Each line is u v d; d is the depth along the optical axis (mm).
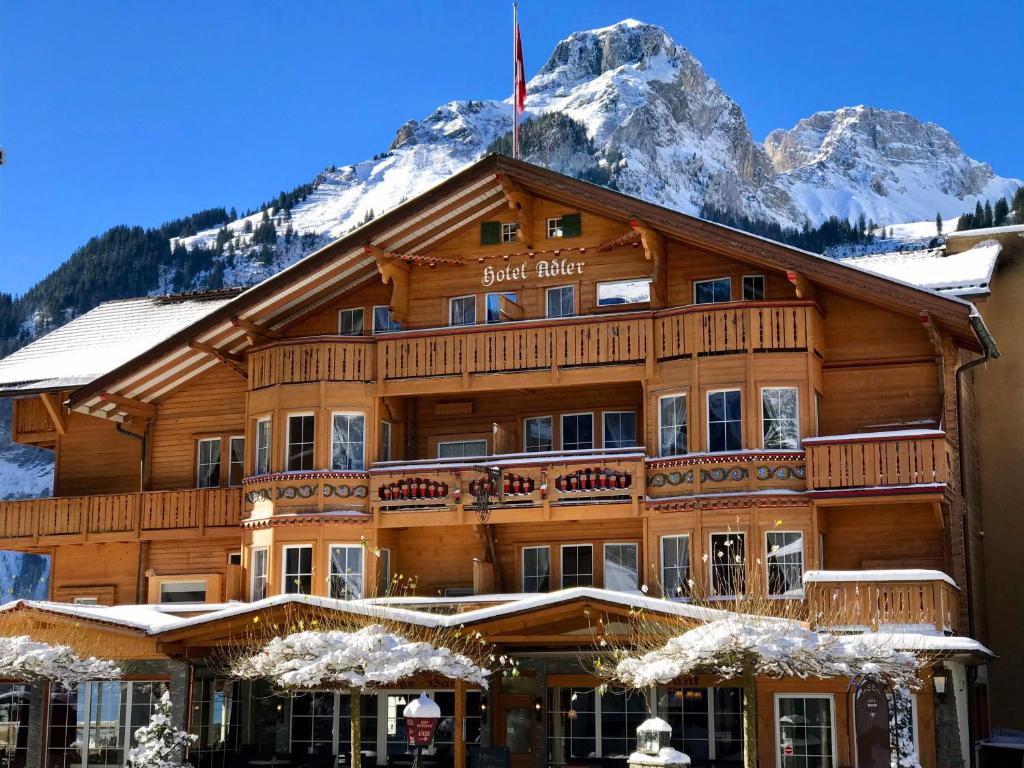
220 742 30656
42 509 37000
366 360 33250
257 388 34000
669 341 30906
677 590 29891
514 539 32594
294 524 32500
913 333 30359
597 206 31625
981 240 35594
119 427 37219
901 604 26000
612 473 30703
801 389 29844
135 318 41344
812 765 26625
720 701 28000
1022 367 34625
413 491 32125
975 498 33406
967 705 29344
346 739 30609
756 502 29375
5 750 29844
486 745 28797
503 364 32125
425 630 26406
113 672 27344
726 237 30344
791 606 26250
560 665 28500
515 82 33906
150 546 36281
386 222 32750
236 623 27344
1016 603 33688
